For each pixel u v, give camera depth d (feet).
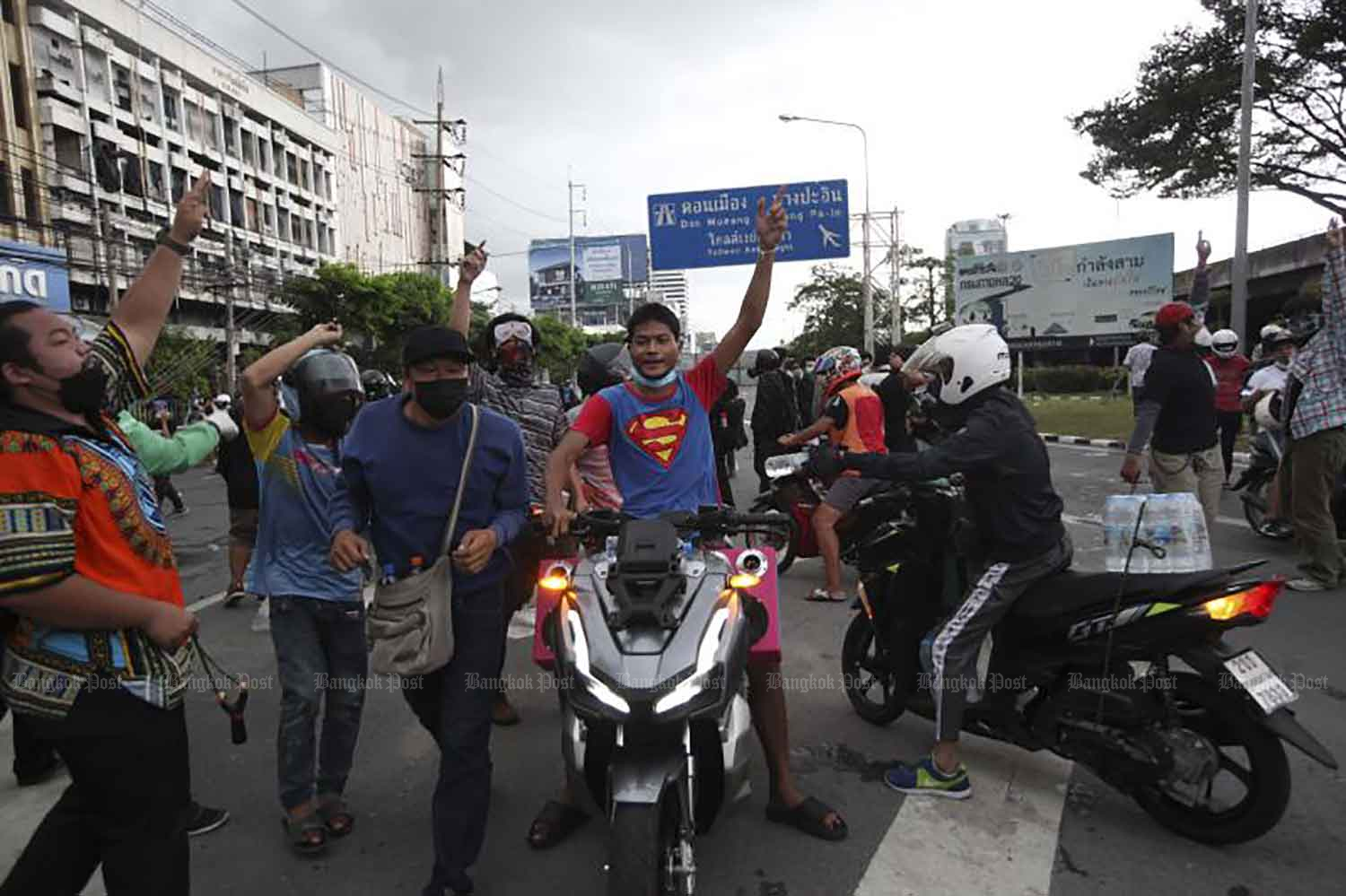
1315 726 12.76
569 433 10.23
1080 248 103.91
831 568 20.15
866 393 19.74
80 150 100.37
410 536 9.35
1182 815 10.21
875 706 13.70
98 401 7.07
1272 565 21.65
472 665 9.41
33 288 52.70
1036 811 10.89
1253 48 49.85
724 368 10.83
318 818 10.64
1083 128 73.51
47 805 11.51
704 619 8.23
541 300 234.99
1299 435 19.10
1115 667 10.30
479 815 9.32
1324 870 9.46
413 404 9.42
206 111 125.39
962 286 110.63
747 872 9.73
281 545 10.75
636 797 7.70
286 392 11.16
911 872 9.66
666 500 10.24
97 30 103.81
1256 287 101.76
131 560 7.07
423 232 215.51
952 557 11.94
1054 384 124.36
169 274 8.97
